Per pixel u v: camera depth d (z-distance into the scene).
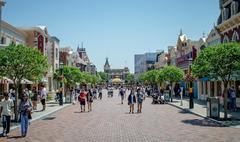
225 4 33.12
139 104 26.88
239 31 29.73
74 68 44.44
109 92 60.12
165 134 15.13
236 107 27.17
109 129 16.89
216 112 20.61
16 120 19.02
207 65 19.03
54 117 23.22
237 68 18.84
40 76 20.47
